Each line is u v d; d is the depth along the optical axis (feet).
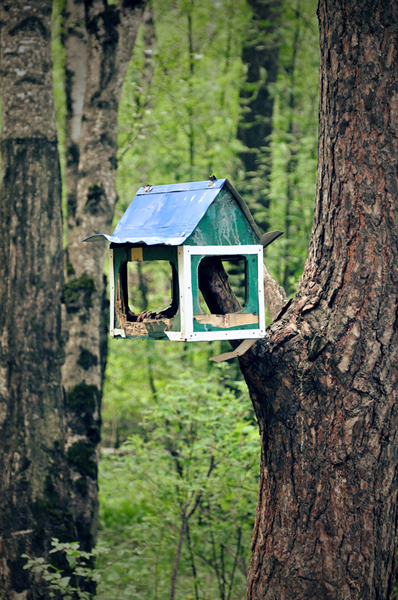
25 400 15.14
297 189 30.27
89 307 17.43
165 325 8.52
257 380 8.73
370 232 8.27
